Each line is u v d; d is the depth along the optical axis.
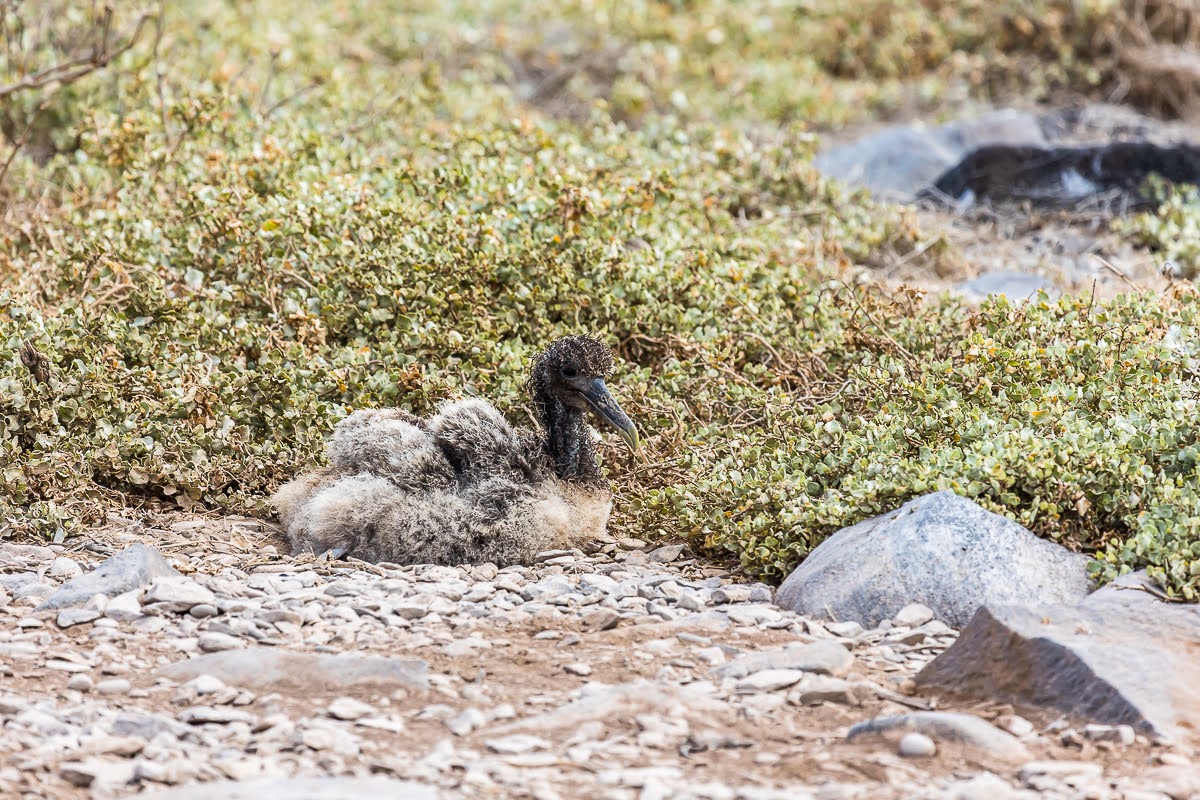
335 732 7.36
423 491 10.49
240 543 10.99
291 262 14.31
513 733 7.47
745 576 10.45
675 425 12.63
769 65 27.94
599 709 7.67
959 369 12.36
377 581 9.94
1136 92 26.34
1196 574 8.79
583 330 14.03
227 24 25.27
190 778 6.79
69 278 14.30
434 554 10.49
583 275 14.58
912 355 13.37
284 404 12.62
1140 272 18.34
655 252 15.13
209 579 9.83
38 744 7.13
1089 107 25.06
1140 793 6.82
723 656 8.64
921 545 9.45
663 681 8.23
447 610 9.38
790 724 7.71
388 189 16.22
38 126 21.16
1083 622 8.35
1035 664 7.99
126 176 17.00
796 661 8.41
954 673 8.25
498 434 10.82
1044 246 19.81
